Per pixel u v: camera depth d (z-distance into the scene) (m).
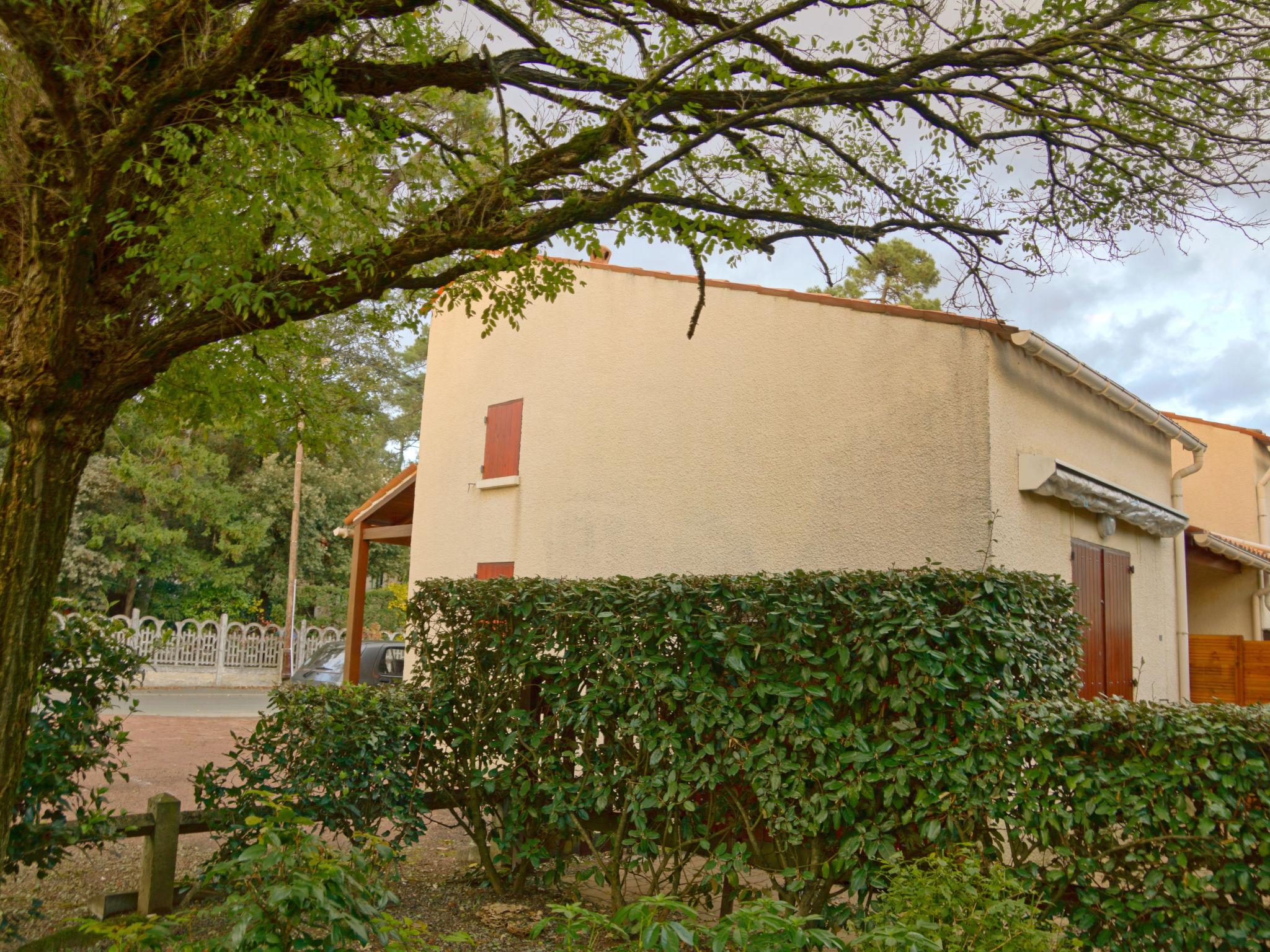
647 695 5.51
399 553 37.78
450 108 6.12
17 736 3.83
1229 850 3.72
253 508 31.69
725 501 8.94
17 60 4.66
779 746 5.04
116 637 5.76
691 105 5.17
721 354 9.28
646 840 5.45
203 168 4.68
